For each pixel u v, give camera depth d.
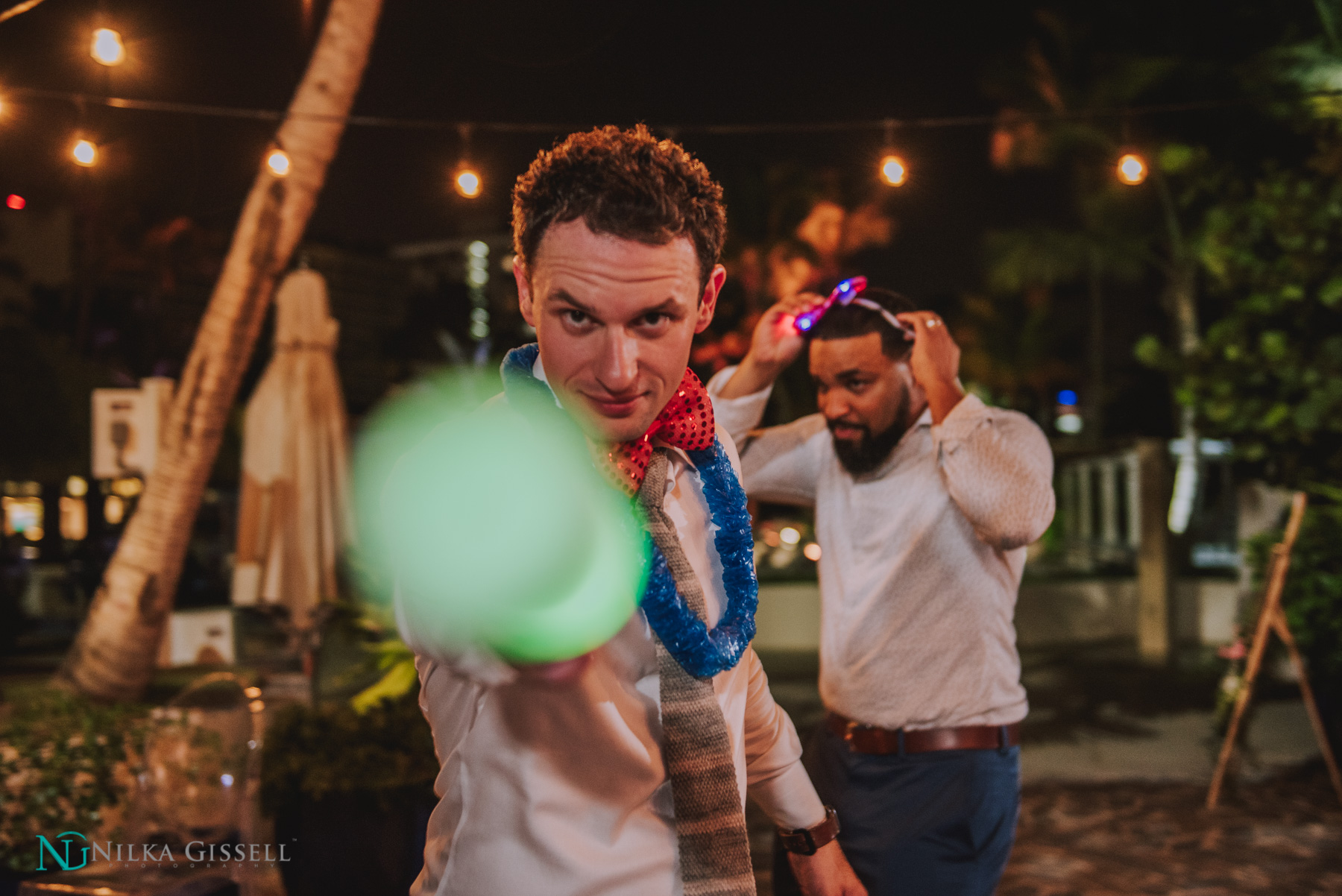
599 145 1.09
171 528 6.62
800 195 21.14
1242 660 7.22
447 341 31.03
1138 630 13.22
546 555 0.86
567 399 1.12
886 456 2.52
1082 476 22.22
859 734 2.48
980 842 2.41
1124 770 7.11
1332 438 7.62
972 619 2.42
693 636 1.15
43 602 19.03
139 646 6.59
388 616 4.85
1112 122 16.81
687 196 1.10
